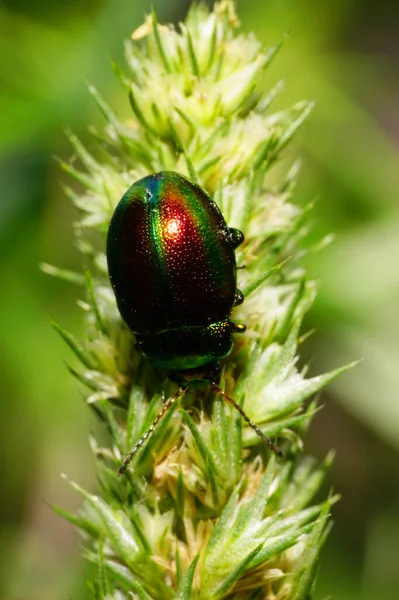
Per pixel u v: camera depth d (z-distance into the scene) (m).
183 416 0.08
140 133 0.09
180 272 0.09
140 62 0.09
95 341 0.09
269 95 0.09
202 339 0.09
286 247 0.09
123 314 0.09
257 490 0.08
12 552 0.11
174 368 0.09
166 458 0.09
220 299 0.09
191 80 0.09
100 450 0.09
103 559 0.08
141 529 0.08
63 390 0.11
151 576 0.08
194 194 0.09
